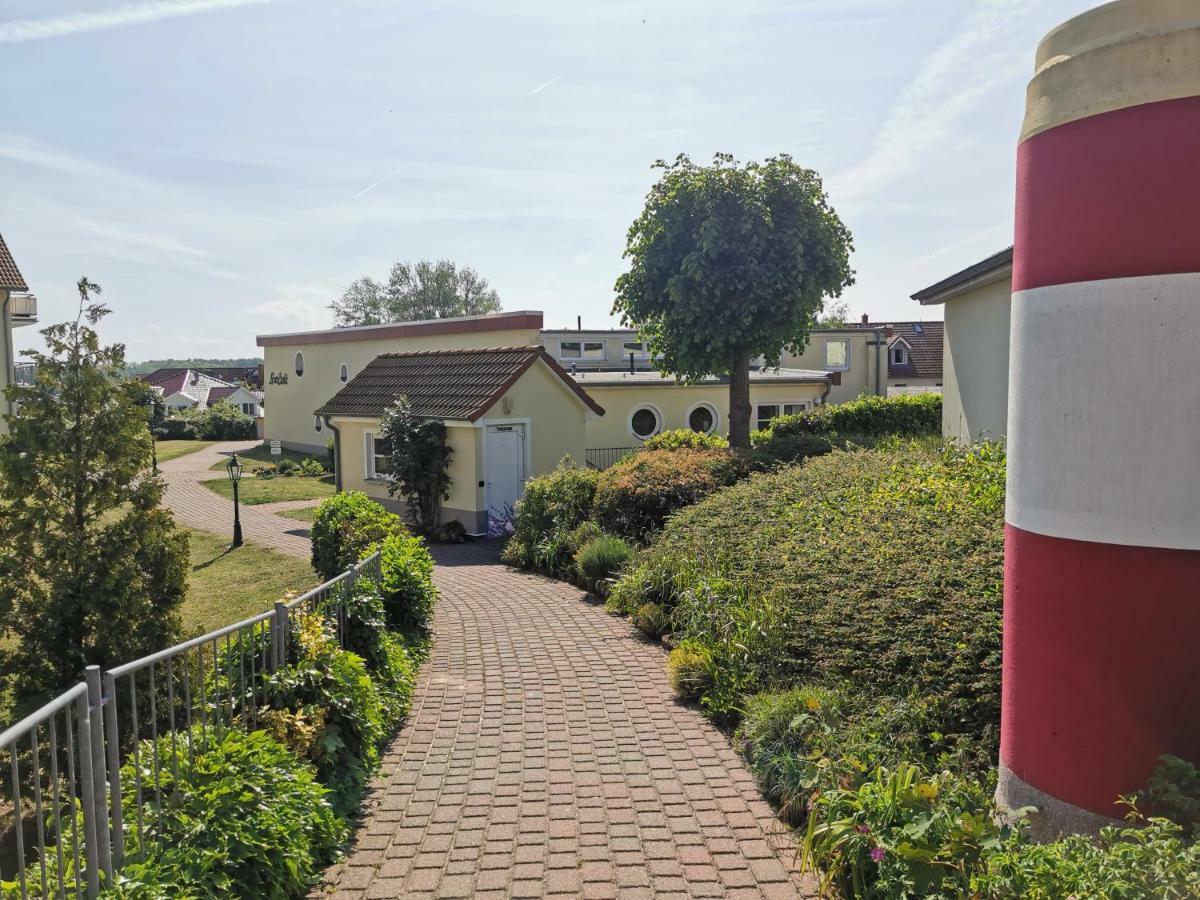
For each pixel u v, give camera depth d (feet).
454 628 32.27
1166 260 11.03
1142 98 11.18
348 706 17.83
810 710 17.93
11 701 21.24
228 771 13.53
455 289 251.60
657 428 80.43
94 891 10.59
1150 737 11.38
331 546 37.83
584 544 41.47
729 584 26.43
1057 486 12.16
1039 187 12.50
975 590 18.07
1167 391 11.09
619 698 23.65
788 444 50.08
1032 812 12.43
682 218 54.44
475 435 56.70
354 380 73.87
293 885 13.15
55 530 21.77
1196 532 11.00
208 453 132.77
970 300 41.42
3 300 60.70
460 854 14.94
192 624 37.42
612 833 15.69
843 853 13.04
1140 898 9.54
